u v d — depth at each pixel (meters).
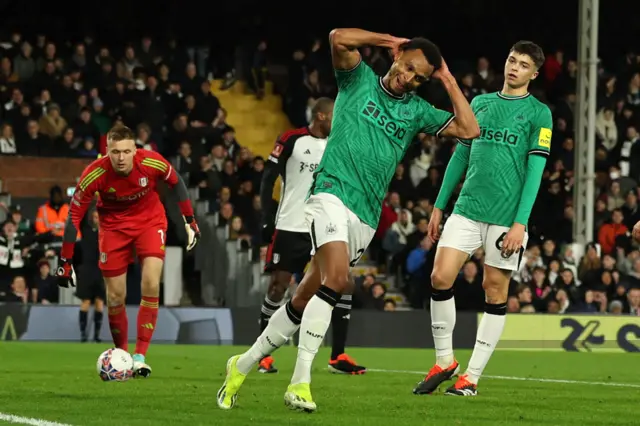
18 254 33.09
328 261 11.90
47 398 13.32
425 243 36.50
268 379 17.11
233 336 30.80
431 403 13.45
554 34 53.72
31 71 44.38
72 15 51.28
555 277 35.28
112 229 17.33
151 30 52.72
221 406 12.23
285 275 19.47
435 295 14.88
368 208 12.26
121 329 17.64
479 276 33.56
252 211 39.62
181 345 29.89
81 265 29.81
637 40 53.59
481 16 53.72
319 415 11.73
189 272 38.94
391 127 12.29
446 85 12.43
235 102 51.62
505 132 14.61
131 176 16.88
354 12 53.81
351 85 12.41
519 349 31.58
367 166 12.20
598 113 45.69
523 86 14.74
